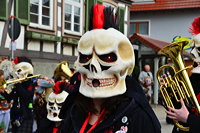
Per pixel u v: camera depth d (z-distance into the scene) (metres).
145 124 1.61
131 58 1.75
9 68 6.01
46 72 10.47
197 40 2.63
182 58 2.34
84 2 12.28
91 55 1.74
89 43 1.73
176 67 2.36
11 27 6.74
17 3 9.42
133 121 1.62
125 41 1.73
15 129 4.91
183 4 16.91
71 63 11.66
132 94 1.72
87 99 1.83
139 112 1.64
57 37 10.81
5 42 9.12
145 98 1.74
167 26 17.53
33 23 10.09
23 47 9.72
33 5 10.12
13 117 4.90
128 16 14.98
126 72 1.74
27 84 5.02
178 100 2.29
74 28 11.88
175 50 2.31
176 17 17.33
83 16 12.26
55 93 3.38
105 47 1.68
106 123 1.65
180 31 17.25
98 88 1.70
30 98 4.89
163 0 17.41
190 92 2.28
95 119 1.79
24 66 5.24
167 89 2.43
